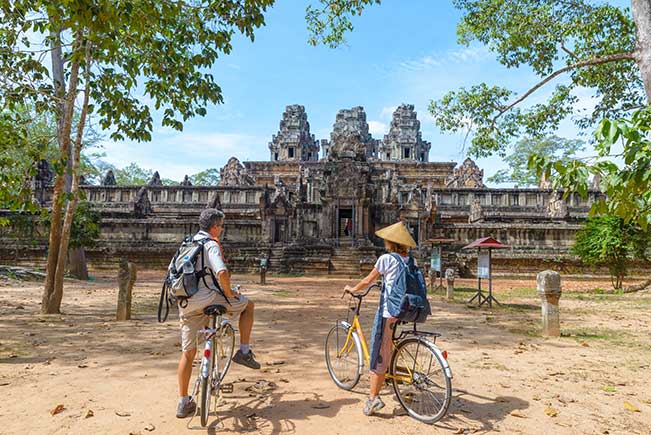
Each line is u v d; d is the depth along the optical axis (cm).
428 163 6138
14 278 1845
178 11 867
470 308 1293
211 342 377
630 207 447
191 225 3422
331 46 1406
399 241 411
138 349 662
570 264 2923
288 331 838
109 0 685
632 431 383
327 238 3422
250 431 367
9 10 830
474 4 1554
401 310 385
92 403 427
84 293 1488
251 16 926
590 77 1506
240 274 2969
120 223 3441
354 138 3806
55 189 1009
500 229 3197
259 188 4644
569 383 522
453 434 368
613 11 1380
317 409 420
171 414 401
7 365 560
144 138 1081
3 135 877
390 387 483
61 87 1098
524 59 1550
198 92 1020
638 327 955
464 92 1562
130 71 928
